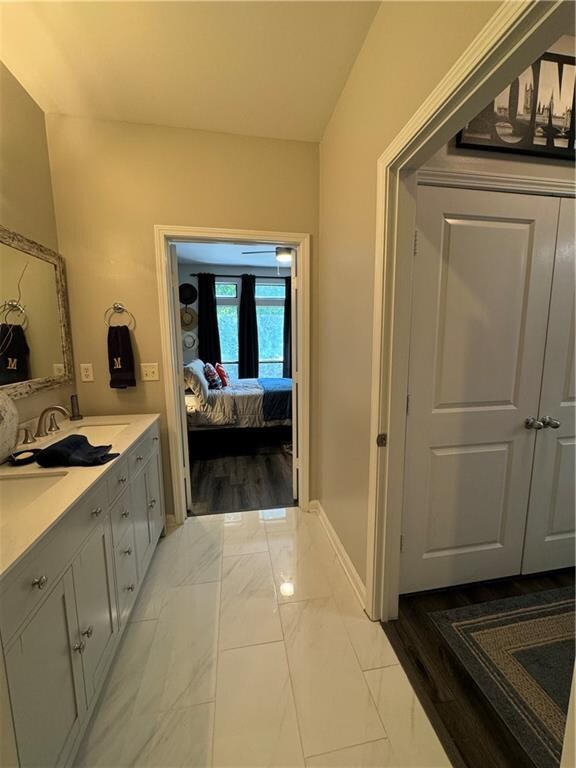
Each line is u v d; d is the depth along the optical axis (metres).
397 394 1.46
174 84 1.76
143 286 2.21
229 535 2.35
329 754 1.12
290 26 1.42
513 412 1.73
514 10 0.69
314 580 1.92
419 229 1.50
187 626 1.62
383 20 1.32
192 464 3.63
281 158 2.26
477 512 1.79
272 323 6.29
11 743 0.80
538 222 1.59
